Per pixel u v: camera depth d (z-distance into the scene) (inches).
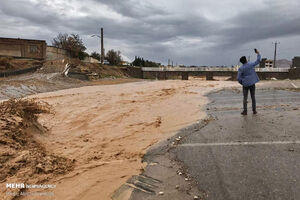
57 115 313.7
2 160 134.9
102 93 587.8
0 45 1280.8
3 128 169.8
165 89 674.8
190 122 254.2
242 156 148.9
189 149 169.3
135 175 131.5
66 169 141.6
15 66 1047.0
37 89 652.1
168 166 142.3
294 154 147.3
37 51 1347.2
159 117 291.1
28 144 172.9
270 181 115.5
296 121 227.9
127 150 176.2
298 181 114.0
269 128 208.4
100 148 182.2
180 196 107.3
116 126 253.4
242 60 266.2
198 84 888.3
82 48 1916.8
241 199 102.0
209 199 103.6
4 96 502.9
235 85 807.1
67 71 1044.5
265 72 1891.0
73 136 217.9
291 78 1828.2
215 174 126.6
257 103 360.2
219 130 213.5
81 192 114.3
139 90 660.7
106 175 132.6
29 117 221.1
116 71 1721.2
